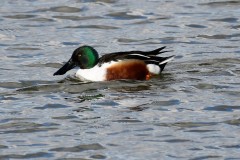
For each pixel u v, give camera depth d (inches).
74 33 858.8
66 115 617.9
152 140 565.6
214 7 923.4
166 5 932.6
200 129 584.4
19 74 727.7
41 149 553.9
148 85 686.5
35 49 807.7
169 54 784.3
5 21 892.0
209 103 636.7
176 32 852.6
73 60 719.7
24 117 614.9
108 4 940.6
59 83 700.7
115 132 580.7
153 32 855.1
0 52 797.9
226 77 700.7
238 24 870.4
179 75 709.9
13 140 569.9
